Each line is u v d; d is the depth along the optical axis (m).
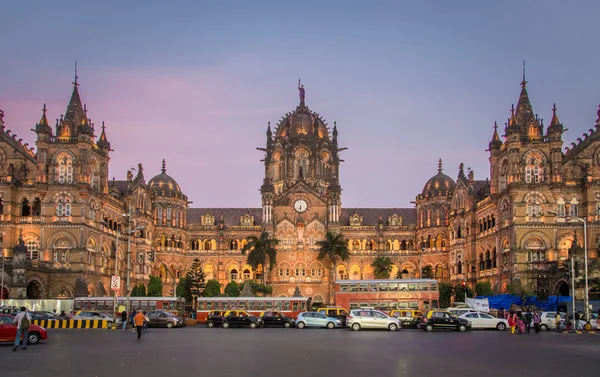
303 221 155.88
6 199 118.44
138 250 143.50
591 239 113.00
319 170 166.38
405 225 162.38
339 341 60.28
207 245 161.50
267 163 169.75
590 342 60.28
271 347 53.28
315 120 172.12
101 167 130.50
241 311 94.12
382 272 148.12
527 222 113.38
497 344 57.19
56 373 36.81
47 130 120.69
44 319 83.31
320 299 151.50
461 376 35.75
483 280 131.12
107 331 77.31
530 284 110.94
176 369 38.41
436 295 102.31
